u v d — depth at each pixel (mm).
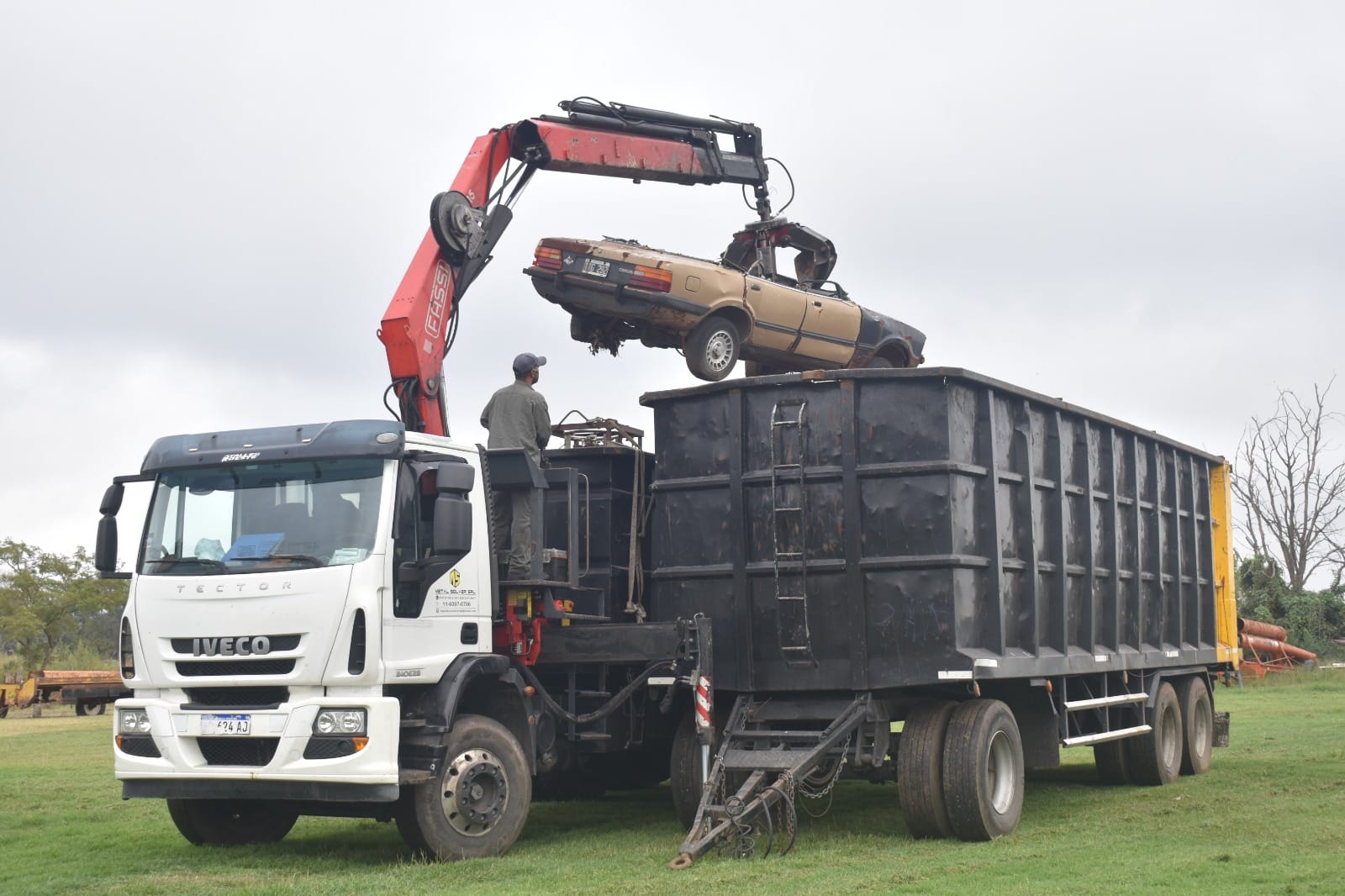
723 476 10375
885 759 9961
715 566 10344
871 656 9711
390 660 8750
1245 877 7832
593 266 15031
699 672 9859
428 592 9070
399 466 9016
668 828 10828
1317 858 8469
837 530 9922
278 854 9586
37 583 45812
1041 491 11055
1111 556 12414
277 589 8766
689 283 15078
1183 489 14898
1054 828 10336
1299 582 52000
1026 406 10789
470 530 8805
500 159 12516
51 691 33312
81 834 10750
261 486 9156
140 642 9164
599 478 11289
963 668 9469
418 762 8836
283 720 8656
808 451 10039
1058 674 10945
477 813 9148
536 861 8961
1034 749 11016
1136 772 13648
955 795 9578
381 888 7934
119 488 9625
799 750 9664
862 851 9273
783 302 16406
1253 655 35562
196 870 8859
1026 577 10578
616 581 11203
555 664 10484
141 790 9094
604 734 10531
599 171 13625
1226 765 15359
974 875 8094
